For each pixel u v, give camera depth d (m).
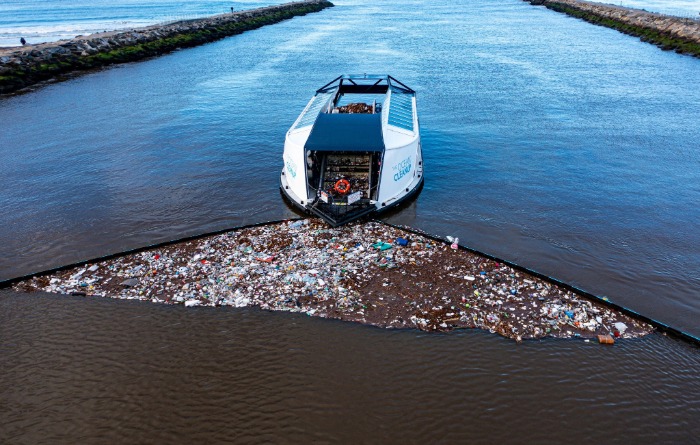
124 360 14.82
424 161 30.50
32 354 15.09
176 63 67.06
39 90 50.56
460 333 15.72
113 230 22.73
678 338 15.56
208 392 13.66
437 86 50.81
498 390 13.66
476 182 27.53
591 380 13.99
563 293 17.58
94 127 38.00
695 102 43.31
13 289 18.23
